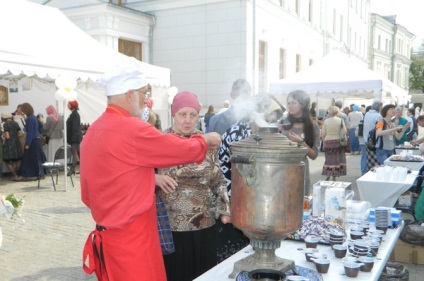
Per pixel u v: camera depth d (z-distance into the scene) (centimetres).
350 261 167
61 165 740
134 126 158
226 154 252
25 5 711
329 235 202
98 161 160
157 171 209
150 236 169
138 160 159
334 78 772
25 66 574
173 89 930
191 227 208
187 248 209
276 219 146
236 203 153
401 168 443
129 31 1265
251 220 148
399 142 786
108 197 161
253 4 1260
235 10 1245
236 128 250
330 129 736
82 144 171
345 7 2484
